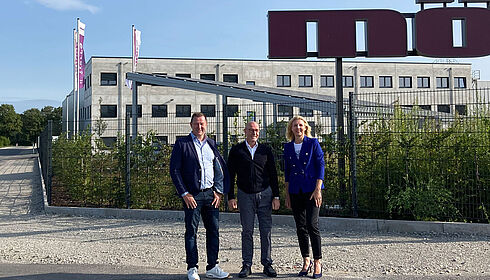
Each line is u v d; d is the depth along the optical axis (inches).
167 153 358.0
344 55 356.2
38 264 201.0
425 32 362.3
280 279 175.5
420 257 207.8
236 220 310.0
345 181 308.2
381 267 191.6
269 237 184.5
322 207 318.0
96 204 384.5
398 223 269.1
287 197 193.3
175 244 243.9
